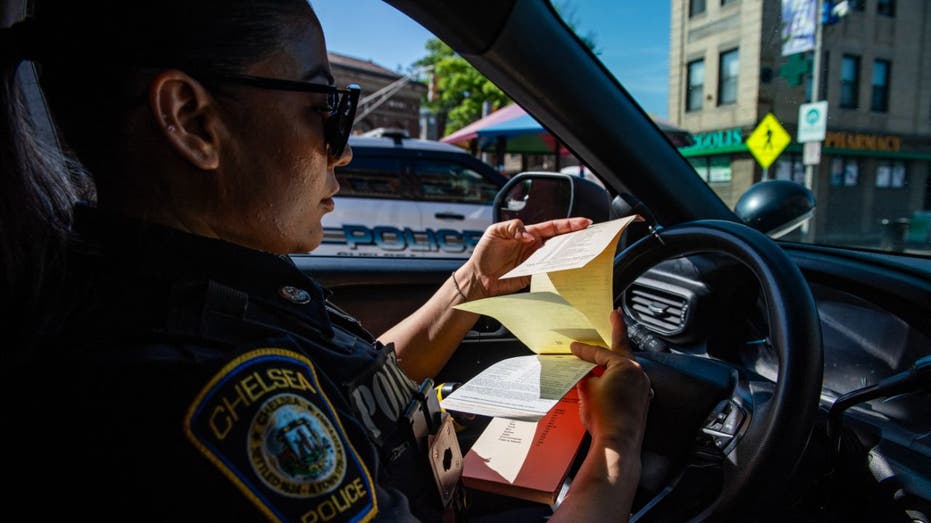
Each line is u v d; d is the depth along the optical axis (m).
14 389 0.54
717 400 1.00
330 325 0.80
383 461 0.75
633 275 1.24
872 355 1.30
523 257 1.28
